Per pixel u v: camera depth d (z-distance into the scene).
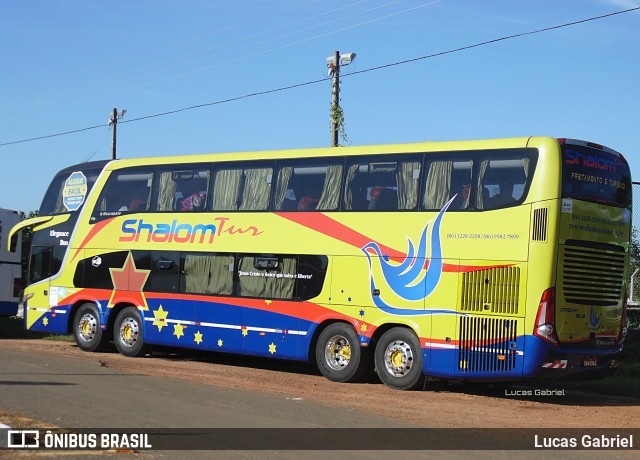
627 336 19.67
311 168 16.83
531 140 14.20
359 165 16.14
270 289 17.05
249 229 17.55
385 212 15.62
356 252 15.87
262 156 17.66
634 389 15.67
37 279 21.56
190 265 18.47
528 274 13.81
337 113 26.30
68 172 21.55
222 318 17.75
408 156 15.52
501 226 14.20
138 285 19.41
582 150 14.35
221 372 17.14
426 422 11.66
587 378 14.47
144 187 19.67
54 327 21.05
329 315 16.09
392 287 15.30
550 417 12.53
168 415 11.34
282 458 8.93
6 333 26.12
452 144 15.05
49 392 13.08
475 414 12.59
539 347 13.64
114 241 20.02
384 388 15.30
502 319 14.00
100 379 15.02
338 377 16.02
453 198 14.81
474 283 14.34
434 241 14.89
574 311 14.05
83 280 20.56
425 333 14.79
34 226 21.86
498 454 9.59
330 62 26.41
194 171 18.77
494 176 14.43
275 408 12.38
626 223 15.16
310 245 16.53
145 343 19.20
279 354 16.78
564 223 13.90
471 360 14.27
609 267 14.73
